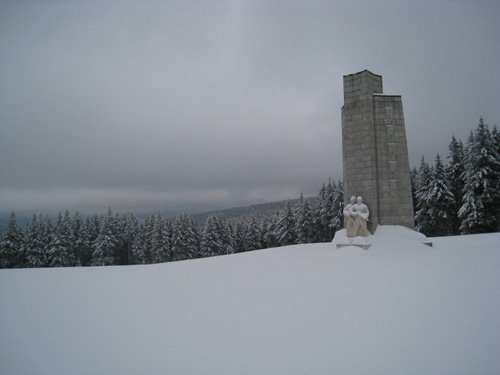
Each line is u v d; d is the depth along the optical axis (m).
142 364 4.69
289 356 4.75
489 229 28.59
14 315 7.00
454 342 4.95
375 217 15.98
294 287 8.51
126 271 12.82
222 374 4.32
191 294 8.37
